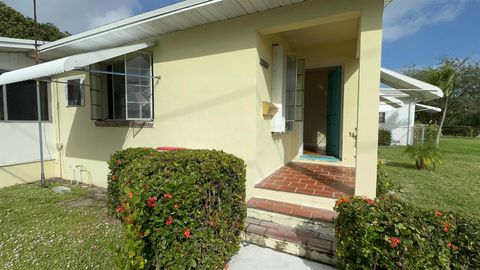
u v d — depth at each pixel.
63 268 2.51
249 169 3.85
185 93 4.39
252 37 3.70
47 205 4.37
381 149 12.88
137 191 1.78
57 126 6.46
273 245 2.92
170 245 1.92
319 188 3.74
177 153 2.69
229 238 2.56
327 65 5.49
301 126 5.90
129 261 1.57
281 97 4.46
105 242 3.02
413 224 1.76
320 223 3.07
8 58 5.62
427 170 7.23
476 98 22.28
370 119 3.00
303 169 5.06
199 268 2.13
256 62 3.72
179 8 3.56
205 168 2.22
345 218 2.11
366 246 1.84
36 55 5.36
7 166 5.70
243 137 3.88
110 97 5.29
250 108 3.79
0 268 2.51
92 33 4.61
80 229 3.38
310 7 3.26
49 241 3.05
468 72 22.17
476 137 23.22
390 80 7.22
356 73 5.30
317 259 2.67
